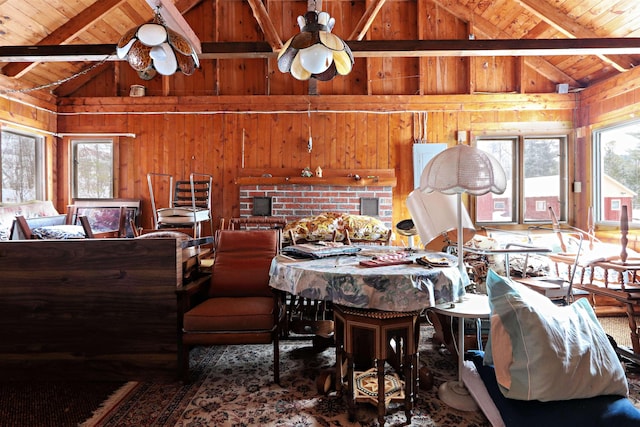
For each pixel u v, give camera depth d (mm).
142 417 1740
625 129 4160
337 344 1828
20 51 3635
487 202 5047
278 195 4793
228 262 2502
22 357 2135
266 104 5000
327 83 5121
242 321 1998
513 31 4699
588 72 4641
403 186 4977
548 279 2709
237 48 3748
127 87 5176
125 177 5062
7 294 2137
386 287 1639
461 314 1757
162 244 2119
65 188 5047
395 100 4980
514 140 5016
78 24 4113
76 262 2129
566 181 4895
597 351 1606
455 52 3633
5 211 3949
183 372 2072
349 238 3619
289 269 1896
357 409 1809
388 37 5078
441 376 2189
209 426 1670
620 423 1417
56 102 5027
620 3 3508
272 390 1998
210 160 5023
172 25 3160
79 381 2121
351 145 4992
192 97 5008
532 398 1530
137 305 2117
